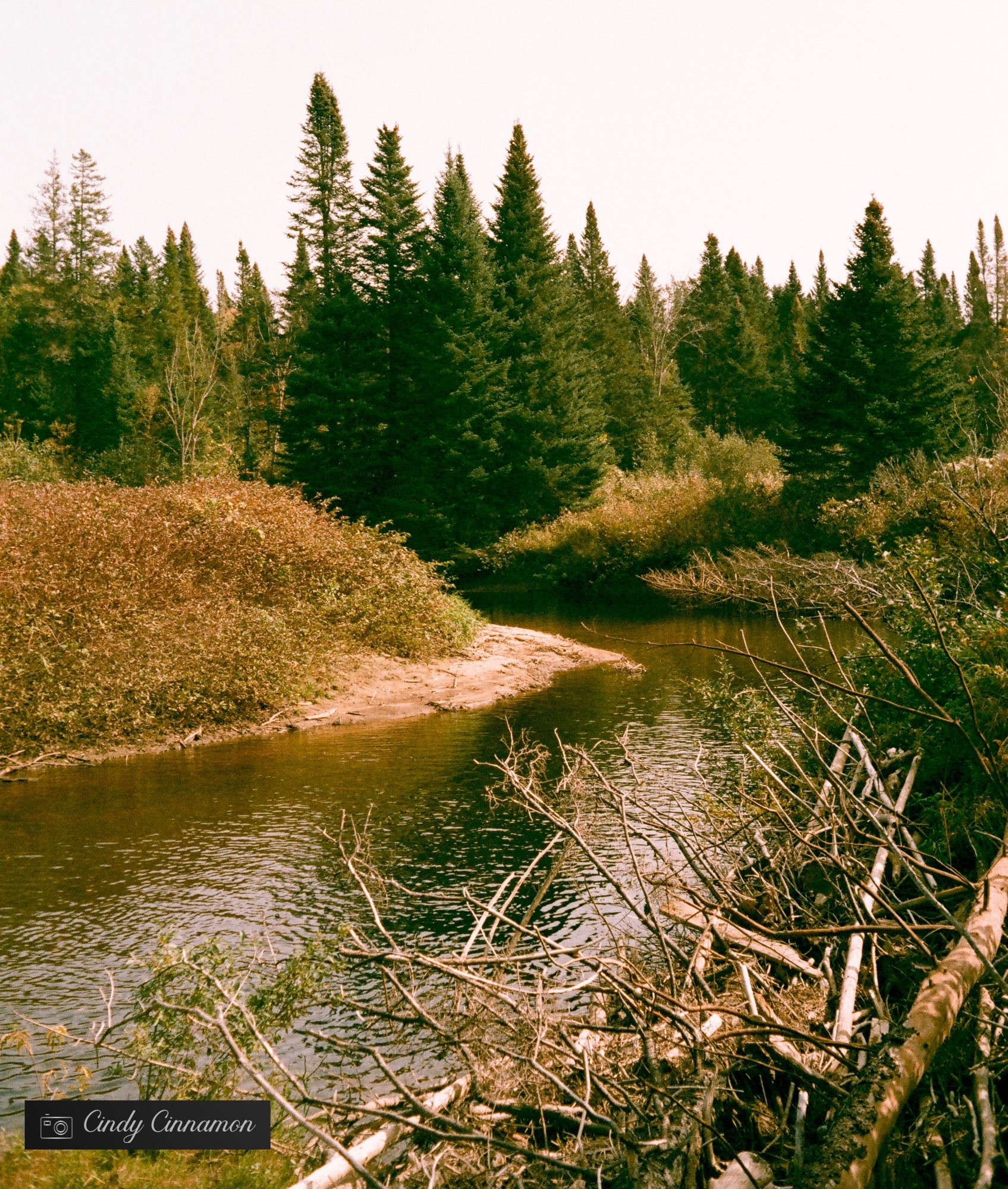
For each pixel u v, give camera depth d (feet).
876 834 19.34
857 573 29.76
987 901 14.24
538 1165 12.10
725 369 229.25
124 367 189.78
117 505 57.31
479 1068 13.93
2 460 127.13
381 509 130.00
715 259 239.71
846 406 111.96
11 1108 15.33
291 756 39.75
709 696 32.04
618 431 190.80
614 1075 13.74
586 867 25.91
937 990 12.22
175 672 43.91
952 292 267.59
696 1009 13.87
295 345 160.56
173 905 23.89
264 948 21.08
